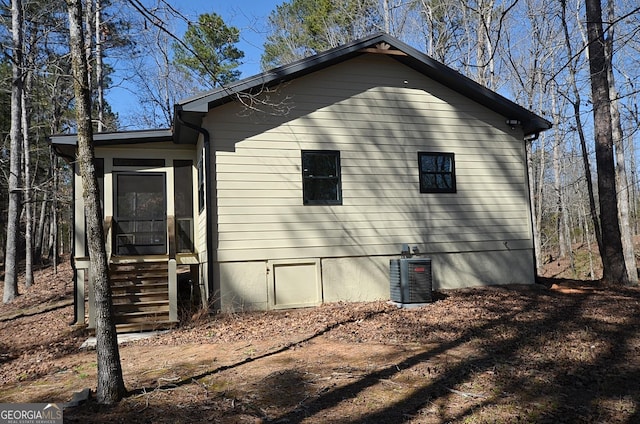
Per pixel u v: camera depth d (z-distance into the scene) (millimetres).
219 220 9195
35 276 19625
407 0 21594
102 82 18297
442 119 11078
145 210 10539
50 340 8766
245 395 4742
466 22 20312
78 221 9992
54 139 9539
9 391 5426
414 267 9219
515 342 6527
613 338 6633
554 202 28141
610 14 13086
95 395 4867
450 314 8398
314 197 9961
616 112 14914
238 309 9219
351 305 9500
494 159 11445
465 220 11031
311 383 5055
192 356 6473
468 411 4273
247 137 9523
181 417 4180
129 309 9148
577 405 4434
